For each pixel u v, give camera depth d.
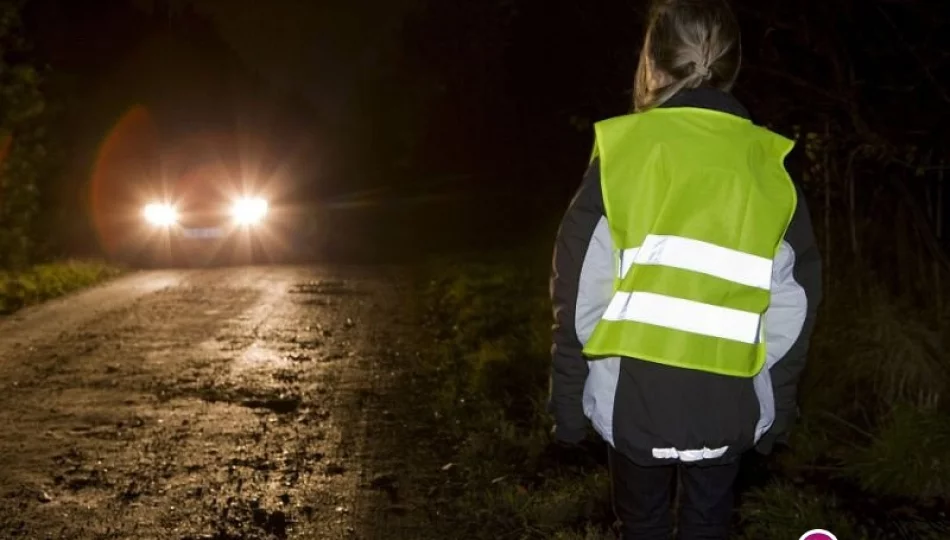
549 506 5.80
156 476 6.58
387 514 5.94
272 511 5.97
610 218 3.02
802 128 7.77
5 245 17.27
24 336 11.81
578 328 3.10
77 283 17.23
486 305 13.83
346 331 12.55
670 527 3.40
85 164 22.75
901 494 6.00
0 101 17.38
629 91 9.34
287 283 17.91
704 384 3.04
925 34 6.92
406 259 23.73
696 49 3.18
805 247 3.14
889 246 8.79
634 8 9.02
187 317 13.48
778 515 5.50
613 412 3.09
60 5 24.83
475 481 6.45
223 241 22.56
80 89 24.20
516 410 8.18
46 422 7.86
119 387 9.12
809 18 7.32
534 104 21.33
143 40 31.42
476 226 30.36
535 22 16.81
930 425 6.13
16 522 5.73
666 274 3.01
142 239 22.09
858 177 8.88
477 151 35.84
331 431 7.75
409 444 7.40
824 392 7.41
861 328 7.78
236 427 7.81
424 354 11.00
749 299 3.03
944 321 7.27
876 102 7.40
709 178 3.01
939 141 7.17
